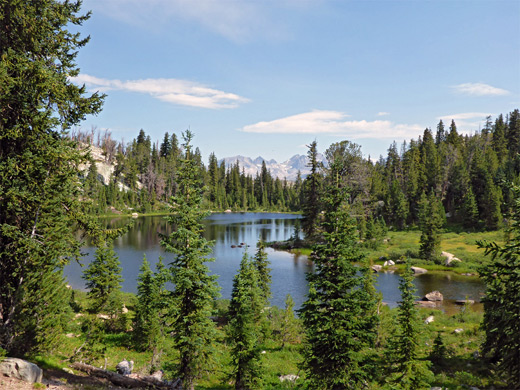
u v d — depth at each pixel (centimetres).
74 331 2392
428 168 10006
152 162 17750
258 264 3609
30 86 1320
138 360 2219
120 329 2825
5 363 1254
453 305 3759
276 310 3275
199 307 1591
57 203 1454
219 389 1950
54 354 1744
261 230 10075
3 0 1236
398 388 1534
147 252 6488
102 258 2889
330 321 1356
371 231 6812
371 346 1378
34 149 1383
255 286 2759
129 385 1702
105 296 2866
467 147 11319
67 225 1564
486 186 7494
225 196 18838
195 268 1571
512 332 1405
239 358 1853
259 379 1864
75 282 4409
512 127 10756
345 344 1352
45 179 1384
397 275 5028
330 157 6134
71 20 1498
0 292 1477
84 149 1563
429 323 3030
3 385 1166
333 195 1512
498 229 7006
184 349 1548
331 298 1427
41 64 1345
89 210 1614
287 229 10325
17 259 1445
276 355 2472
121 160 15475
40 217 1461
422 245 5816
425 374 1555
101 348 2248
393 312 2653
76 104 1492
